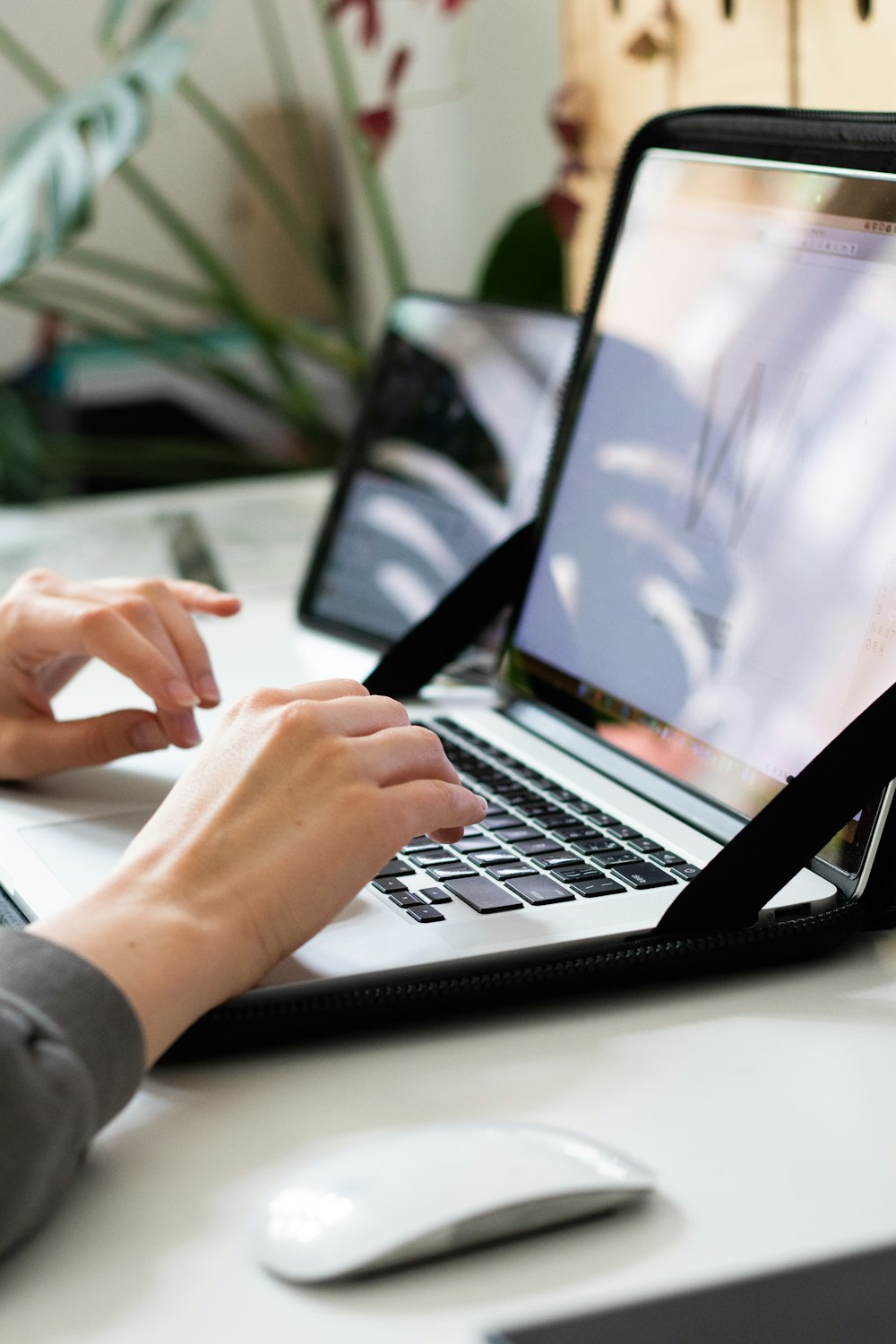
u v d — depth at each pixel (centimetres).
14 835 62
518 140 142
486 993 48
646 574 70
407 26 161
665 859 58
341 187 188
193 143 192
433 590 94
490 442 94
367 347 187
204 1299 35
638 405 74
